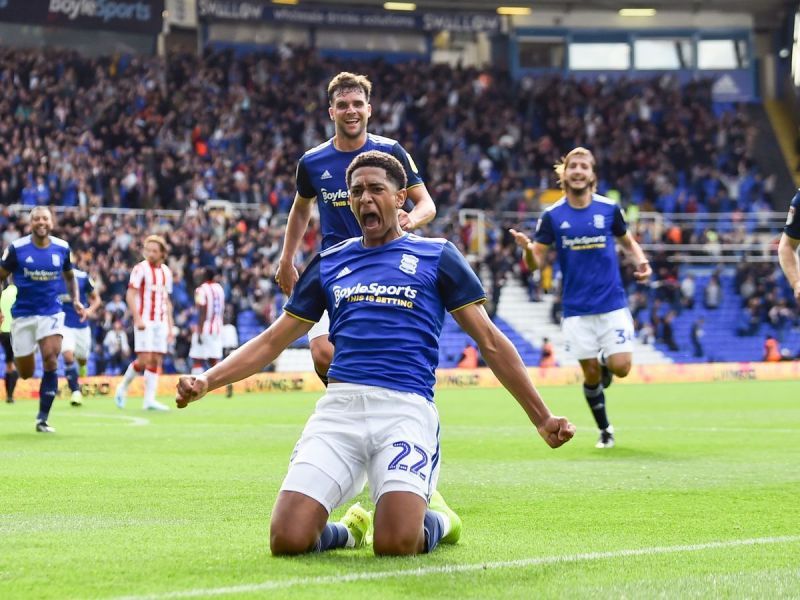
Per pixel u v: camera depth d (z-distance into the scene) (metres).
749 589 4.80
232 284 33.69
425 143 42.38
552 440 5.58
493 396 26.47
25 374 15.26
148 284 20.77
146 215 33.56
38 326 14.88
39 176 34.81
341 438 5.64
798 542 6.21
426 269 5.88
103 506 7.69
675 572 5.23
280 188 38.81
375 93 43.56
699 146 45.12
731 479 9.49
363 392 5.66
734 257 39.97
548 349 35.19
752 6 48.62
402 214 7.04
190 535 6.32
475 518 7.24
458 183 41.12
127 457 11.52
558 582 4.93
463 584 4.83
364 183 5.90
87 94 38.62
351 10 45.56
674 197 43.62
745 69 49.31
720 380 34.75
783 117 48.88
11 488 8.73
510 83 46.19
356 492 5.74
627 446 12.86
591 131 44.72
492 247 38.69
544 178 43.28
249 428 16.03
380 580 4.88
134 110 39.06
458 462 11.07
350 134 8.66
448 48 48.34
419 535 5.50
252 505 7.75
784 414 18.94
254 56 42.56
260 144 40.09
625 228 12.97
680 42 49.25
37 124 37.09
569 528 6.79
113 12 41.19
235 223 35.19
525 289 38.94
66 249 14.88
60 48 41.72
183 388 5.70
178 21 44.06
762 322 39.44
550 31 48.53
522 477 9.68
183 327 32.00
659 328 38.09
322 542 5.68
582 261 12.74
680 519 7.19
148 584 4.78
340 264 6.01
